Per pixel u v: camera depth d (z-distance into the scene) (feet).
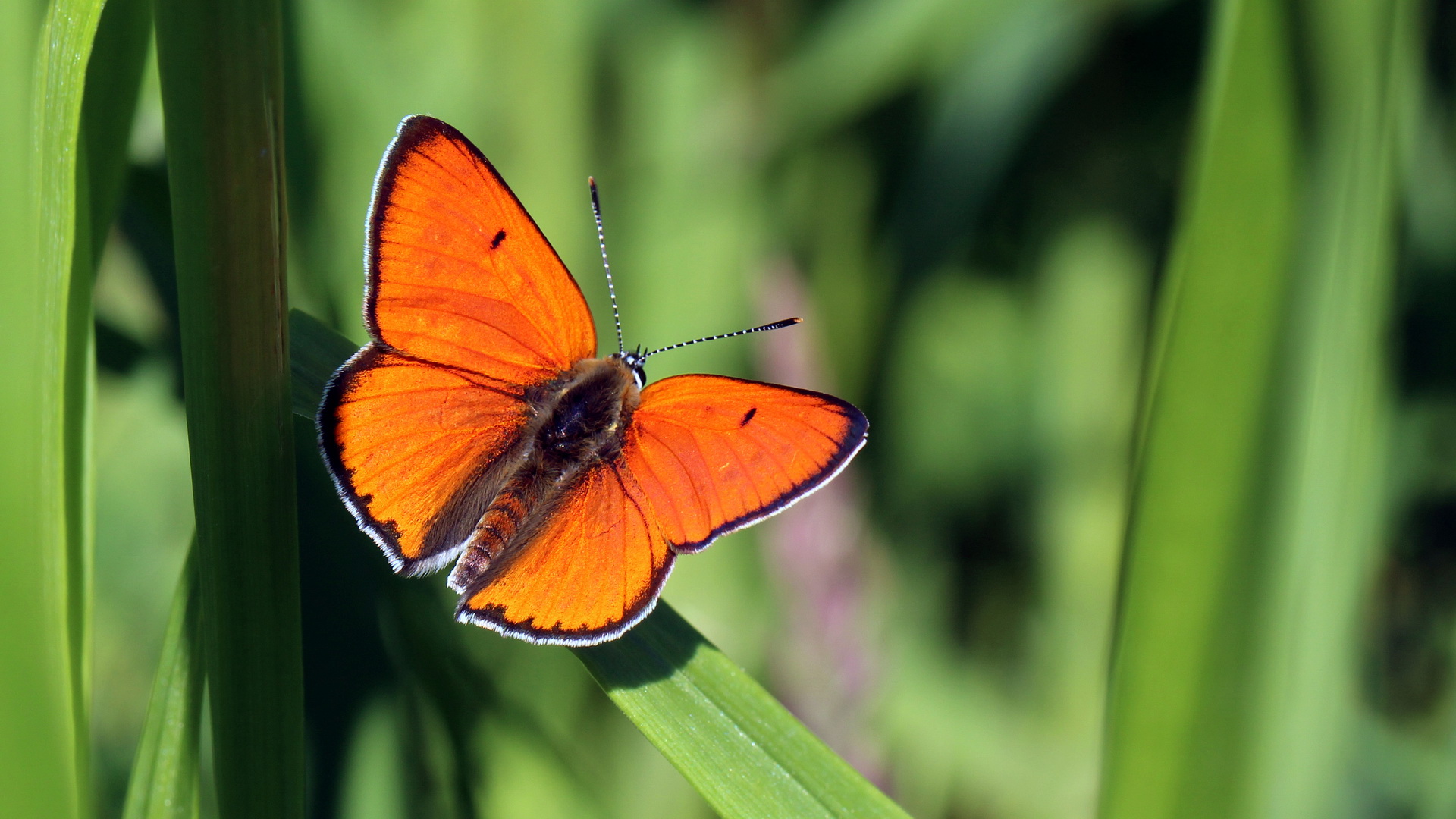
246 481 1.28
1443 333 1.47
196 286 1.27
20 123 1.27
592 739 1.44
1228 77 1.30
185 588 1.30
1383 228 1.32
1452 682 1.44
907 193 1.50
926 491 1.51
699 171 1.50
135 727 1.43
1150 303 1.50
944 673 1.47
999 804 1.46
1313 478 1.32
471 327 1.38
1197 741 1.31
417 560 1.35
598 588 1.34
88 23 1.29
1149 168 1.52
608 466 1.38
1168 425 1.31
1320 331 1.31
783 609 1.38
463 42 1.47
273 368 1.28
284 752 1.29
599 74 1.49
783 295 1.43
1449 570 1.46
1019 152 1.52
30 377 1.27
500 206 1.37
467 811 1.36
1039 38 1.50
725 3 1.50
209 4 1.23
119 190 1.30
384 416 1.36
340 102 1.43
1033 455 1.51
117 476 1.44
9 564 1.15
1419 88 1.45
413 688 1.36
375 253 1.36
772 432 1.38
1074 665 1.47
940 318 1.52
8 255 1.26
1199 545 1.31
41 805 1.13
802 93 1.49
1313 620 1.32
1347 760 1.40
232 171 1.27
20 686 1.13
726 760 1.32
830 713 1.39
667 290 1.50
